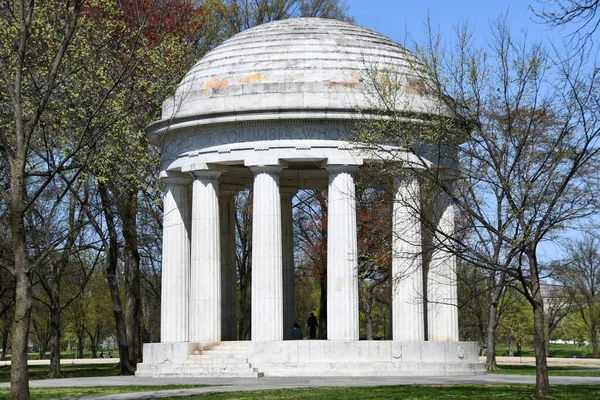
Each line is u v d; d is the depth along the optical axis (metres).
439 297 60.44
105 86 54.41
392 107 48.94
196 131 60.50
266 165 58.12
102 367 94.44
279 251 58.34
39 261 37.50
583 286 121.81
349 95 57.66
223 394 40.78
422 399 37.19
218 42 87.44
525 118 53.53
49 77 38.19
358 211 73.88
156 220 81.19
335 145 57.91
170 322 62.28
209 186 60.34
